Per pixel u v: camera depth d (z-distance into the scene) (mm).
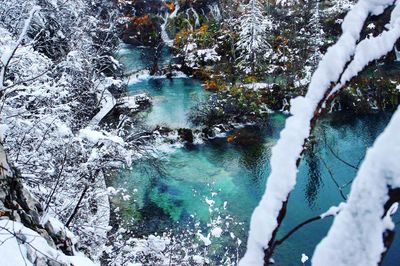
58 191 8984
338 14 36375
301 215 17125
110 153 9898
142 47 46156
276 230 1059
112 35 27938
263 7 48062
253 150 23250
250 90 30266
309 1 41500
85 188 9156
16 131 8422
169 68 38125
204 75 36625
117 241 11602
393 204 824
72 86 12656
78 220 10180
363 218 826
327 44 32781
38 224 5641
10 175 5727
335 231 865
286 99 29203
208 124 26047
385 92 25719
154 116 27422
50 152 9633
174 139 23859
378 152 816
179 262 11656
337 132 23312
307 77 30891
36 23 13867
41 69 9531
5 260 3973
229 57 40750
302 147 1058
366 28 1064
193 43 42906
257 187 19625
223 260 14305
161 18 49469
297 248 15289
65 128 8688
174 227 16656
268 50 38719
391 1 1042
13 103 8977
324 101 1061
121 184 19203
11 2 11469
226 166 21562
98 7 30375
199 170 21062
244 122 26781
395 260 13438
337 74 1044
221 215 17484
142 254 11086
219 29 45594
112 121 23172
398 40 1094
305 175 19188
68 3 16828
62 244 6211
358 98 25734
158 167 19141
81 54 15367
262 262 1052
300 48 35906
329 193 18094
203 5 50750
